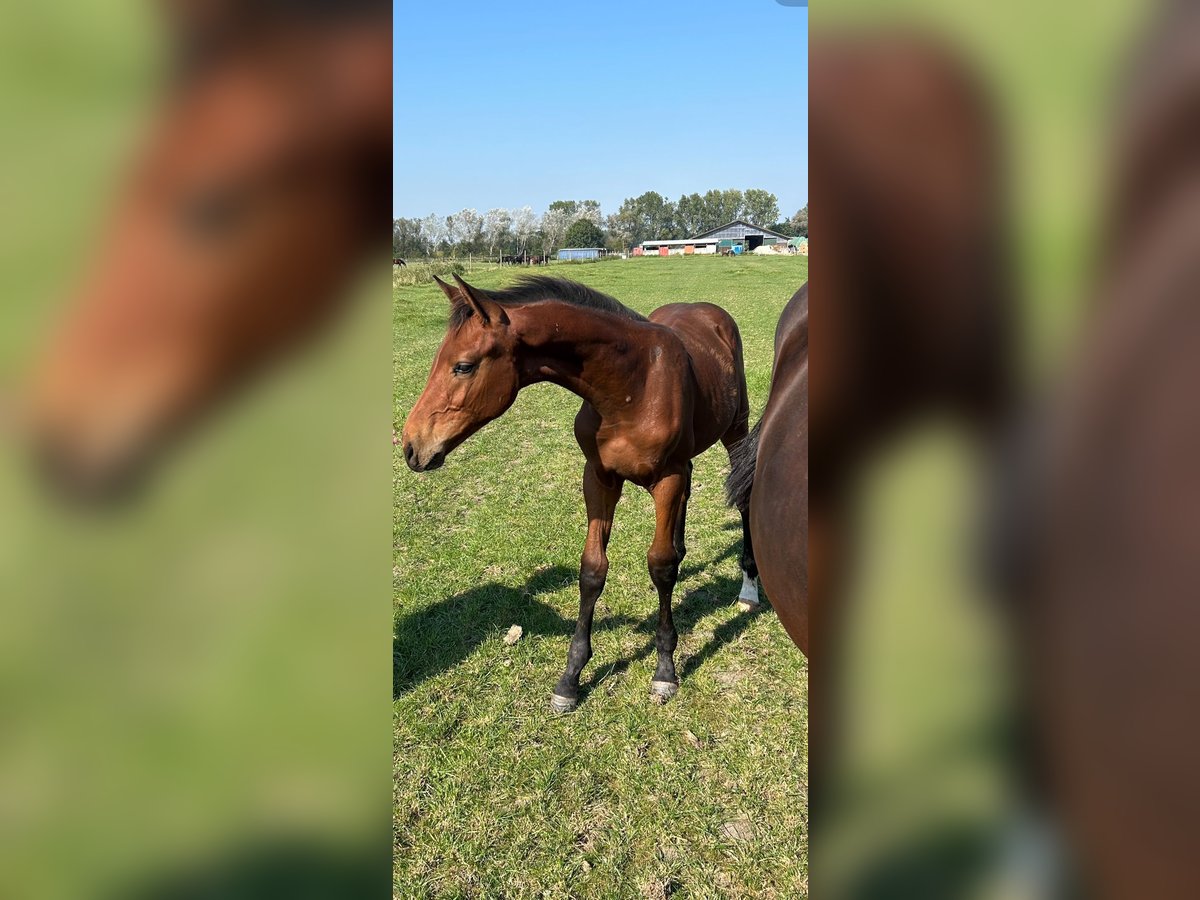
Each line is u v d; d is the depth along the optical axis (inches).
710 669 146.4
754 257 2169.0
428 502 252.1
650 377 120.3
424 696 140.0
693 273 1469.0
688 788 115.3
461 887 100.0
